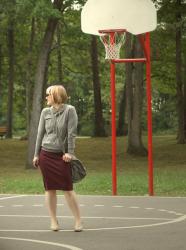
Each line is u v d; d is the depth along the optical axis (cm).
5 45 8919
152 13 3444
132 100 6575
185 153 6662
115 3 3462
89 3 3506
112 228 2125
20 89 10962
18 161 6281
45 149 2019
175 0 6178
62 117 2009
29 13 4944
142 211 2627
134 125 6512
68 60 9581
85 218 2394
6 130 9425
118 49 3447
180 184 3819
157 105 12181
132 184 3816
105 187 3712
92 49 8588
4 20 5575
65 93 2025
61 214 2523
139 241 1861
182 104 7288
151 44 7350
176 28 6250
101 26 3481
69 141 2000
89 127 12725
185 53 7306
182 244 1808
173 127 11981
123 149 7300
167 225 2198
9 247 1769
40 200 3116
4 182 4112
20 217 2442
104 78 10625
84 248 1753
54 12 5009
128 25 3444
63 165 2011
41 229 2112
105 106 12625
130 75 6562
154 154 6675
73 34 6925
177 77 7162
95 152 7081
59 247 1769
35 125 5453
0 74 9288
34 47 8550
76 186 3772
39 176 4706
